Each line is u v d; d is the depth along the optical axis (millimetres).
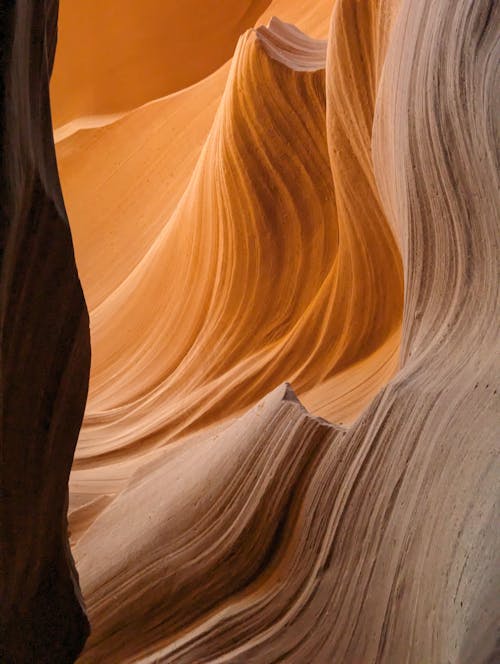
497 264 2471
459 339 2605
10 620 1443
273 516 2990
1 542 1364
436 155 3033
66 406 1459
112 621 3051
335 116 5852
